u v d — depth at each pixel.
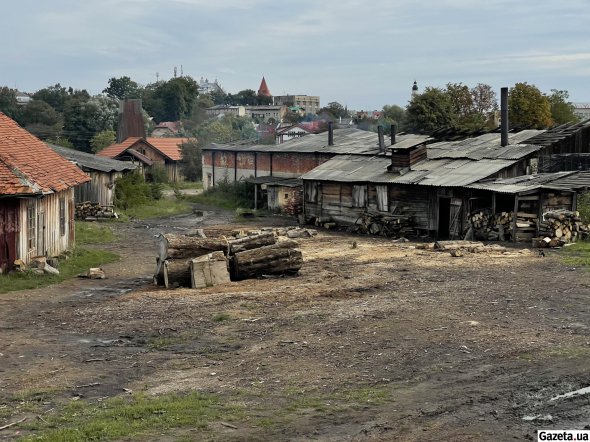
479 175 31.98
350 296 18.00
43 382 11.49
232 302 17.69
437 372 11.24
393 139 42.44
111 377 11.75
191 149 86.38
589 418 8.79
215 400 10.28
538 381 10.41
